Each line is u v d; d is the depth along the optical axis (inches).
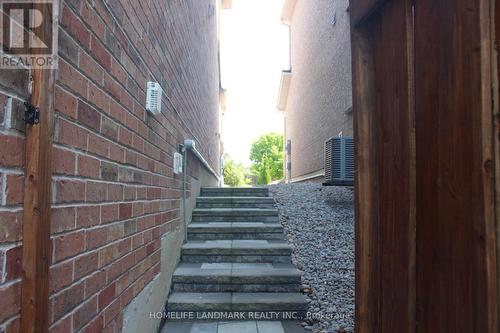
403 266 49.7
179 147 153.4
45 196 42.0
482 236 34.5
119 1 73.1
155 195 106.5
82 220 55.5
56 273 47.3
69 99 51.4
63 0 49.6
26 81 40.4
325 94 354.0
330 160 242.1
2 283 36.1
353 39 66.1
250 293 134.5
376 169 60.3
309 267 151.9
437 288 42.4
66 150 50.4
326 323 115.9
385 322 55.2
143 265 92.4
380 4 56.7
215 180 378.3
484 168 34.4
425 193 45.4
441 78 42.1
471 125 36.4
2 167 36.4
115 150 70.9
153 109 97.1
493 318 33.1
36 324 39.8
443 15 41.8
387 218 55.4
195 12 205.0
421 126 46.5
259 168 1095.0
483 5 35.3
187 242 170.4
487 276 33.7
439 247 42.1
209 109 306.2
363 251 61.4
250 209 201.8
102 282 63.6
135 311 84.6
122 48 75.3
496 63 34.9
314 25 409.1
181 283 136.2
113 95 69.9
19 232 39.0
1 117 36.3
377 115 60.0
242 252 157.6
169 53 128.7
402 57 50.9
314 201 239.1
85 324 56.2
